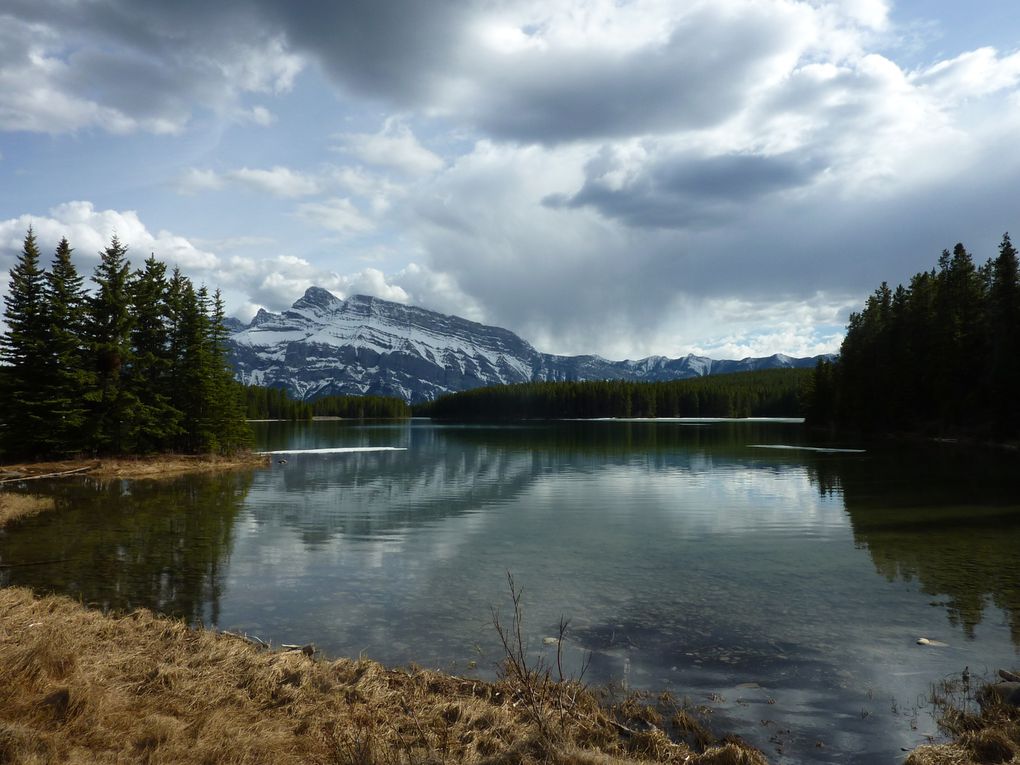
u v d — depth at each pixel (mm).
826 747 7949
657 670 10461
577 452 66062
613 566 17859
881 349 95812
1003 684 9227
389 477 42719
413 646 11516
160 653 9773
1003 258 71188
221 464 50125
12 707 6930
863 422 96062
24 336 45250
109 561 18172
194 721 7348
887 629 12414
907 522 24062
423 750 7074
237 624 12672
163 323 53906
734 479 39875
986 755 7438
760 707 9094
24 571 16891
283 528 23734
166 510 27922
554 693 9086
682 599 14586
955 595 14695
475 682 9414
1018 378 67062
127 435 48344
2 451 44156
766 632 12305
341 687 8945
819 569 17312
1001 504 27891
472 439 96062
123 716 7250
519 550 20000
